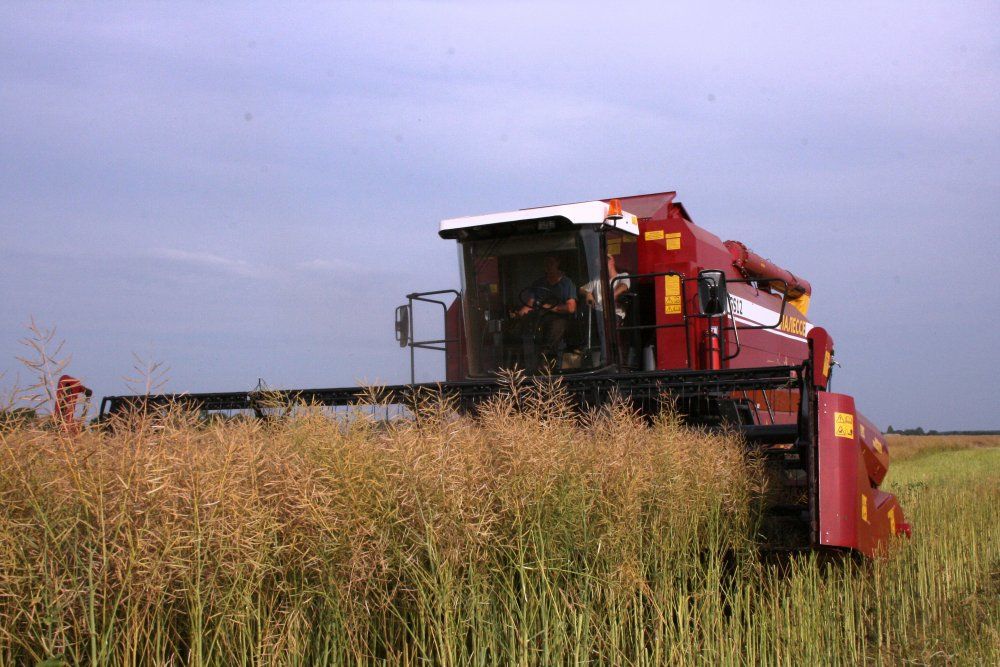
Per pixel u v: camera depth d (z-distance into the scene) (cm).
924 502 1166
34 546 317
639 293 975
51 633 311
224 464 350
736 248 1170
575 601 459
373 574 391
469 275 930
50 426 329
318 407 471
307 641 379
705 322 937
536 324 900
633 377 713
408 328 899
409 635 418
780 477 684
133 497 321
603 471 489
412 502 394
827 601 614
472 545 411
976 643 576
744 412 823
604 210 894
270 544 369
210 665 355
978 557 891
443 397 769
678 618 514
